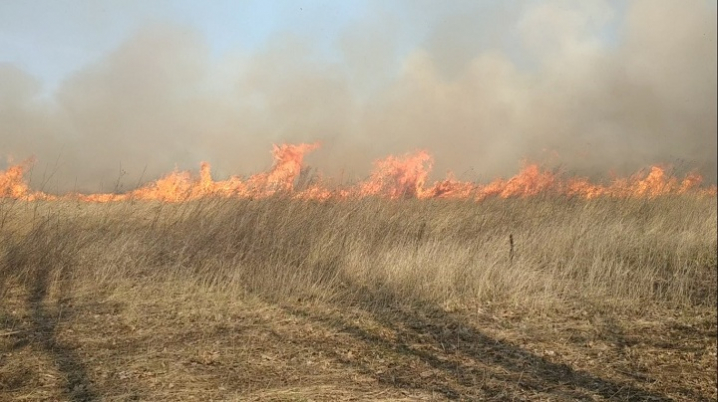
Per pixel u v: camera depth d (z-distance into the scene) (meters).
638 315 6.60
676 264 8.62
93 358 4.84
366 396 4.21
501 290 7.21
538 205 11.04
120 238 7.96
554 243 9.01
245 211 8.56
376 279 7.28
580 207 10.70
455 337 5.75
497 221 10.10
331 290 6.95
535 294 7.07
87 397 4.06
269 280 6.95
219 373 4.59
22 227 7.87
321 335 5.64
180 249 7.71
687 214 10.75
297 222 8.43
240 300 6.59
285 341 5.43
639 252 8.83
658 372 4.93
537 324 6.20
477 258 7.76
